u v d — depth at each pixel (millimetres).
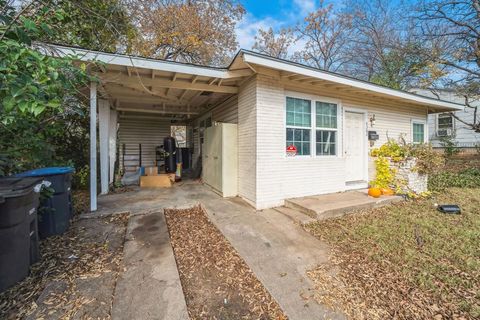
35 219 2490
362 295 2064
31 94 1649
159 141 9828
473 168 9039
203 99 6508
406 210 4574
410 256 2730
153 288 2109
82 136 6676
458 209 4395
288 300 1999
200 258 2738
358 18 14633
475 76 9977
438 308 1906
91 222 3727
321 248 2953
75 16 3867
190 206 4641
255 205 4574
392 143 6168
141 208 4320
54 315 1766
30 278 2211
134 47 5785
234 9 11344
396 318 1799
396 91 6129
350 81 5117
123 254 2713
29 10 2328
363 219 4043
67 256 2650
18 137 3307
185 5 10172
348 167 6133
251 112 4723
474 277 2326
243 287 2223
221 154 5348
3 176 2840
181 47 10906
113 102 6566
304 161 5199
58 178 3223
